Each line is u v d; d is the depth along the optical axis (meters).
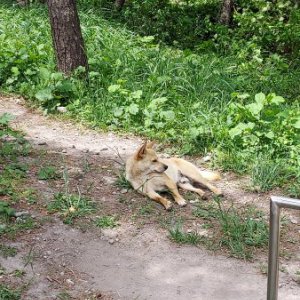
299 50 7.31
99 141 4.44
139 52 6.05
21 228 3.10
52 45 5.59
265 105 4.57
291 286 2.78
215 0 9.04
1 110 4.92
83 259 2.92
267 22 7.86
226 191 3.75
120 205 3.47
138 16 8.23
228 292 2.72
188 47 7.55
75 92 5.00
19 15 7.25
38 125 4.67
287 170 3.95
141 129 4.60
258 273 2.87
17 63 5.38
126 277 2.80
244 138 4.25
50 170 3.78
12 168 3.78
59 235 3.09
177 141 4.44
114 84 5.18
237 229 3.19
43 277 2.74
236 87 5.41
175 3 9.06
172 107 4.80
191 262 2.95
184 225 3.29
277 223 1.80
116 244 3.07
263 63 6.75
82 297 2.62
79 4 8.21
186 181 3.76
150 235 3.17
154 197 3.52
